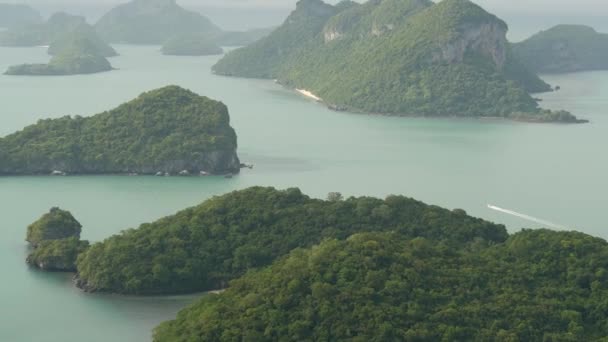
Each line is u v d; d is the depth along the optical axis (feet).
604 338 631.97
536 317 654.53
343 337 629.92
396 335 627.46
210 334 646.33
